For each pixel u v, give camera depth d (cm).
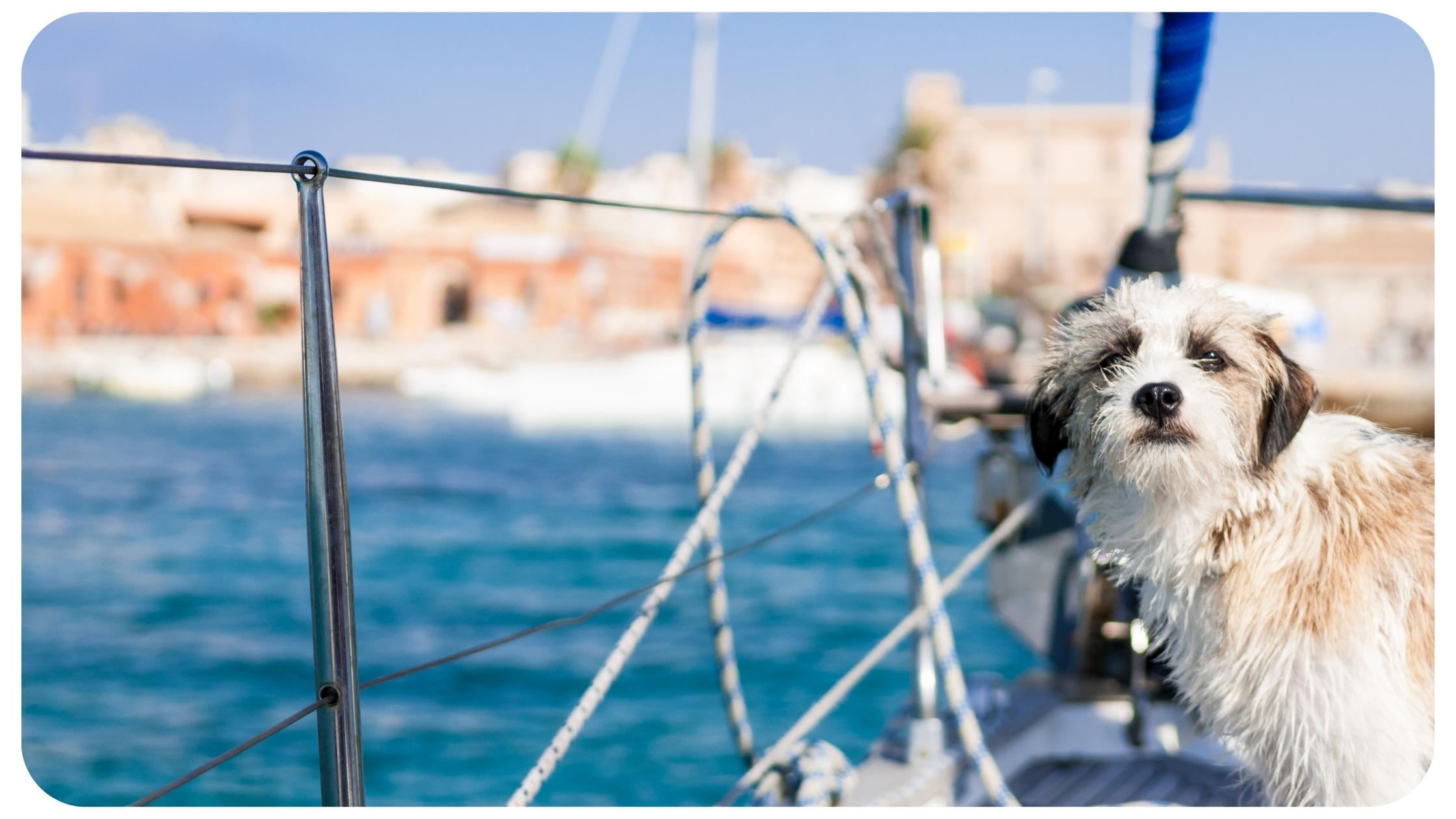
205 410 3609
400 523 1575
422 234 4569
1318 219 4394
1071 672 393
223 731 746
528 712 747
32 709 793
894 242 362
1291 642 233
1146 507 252
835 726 691
